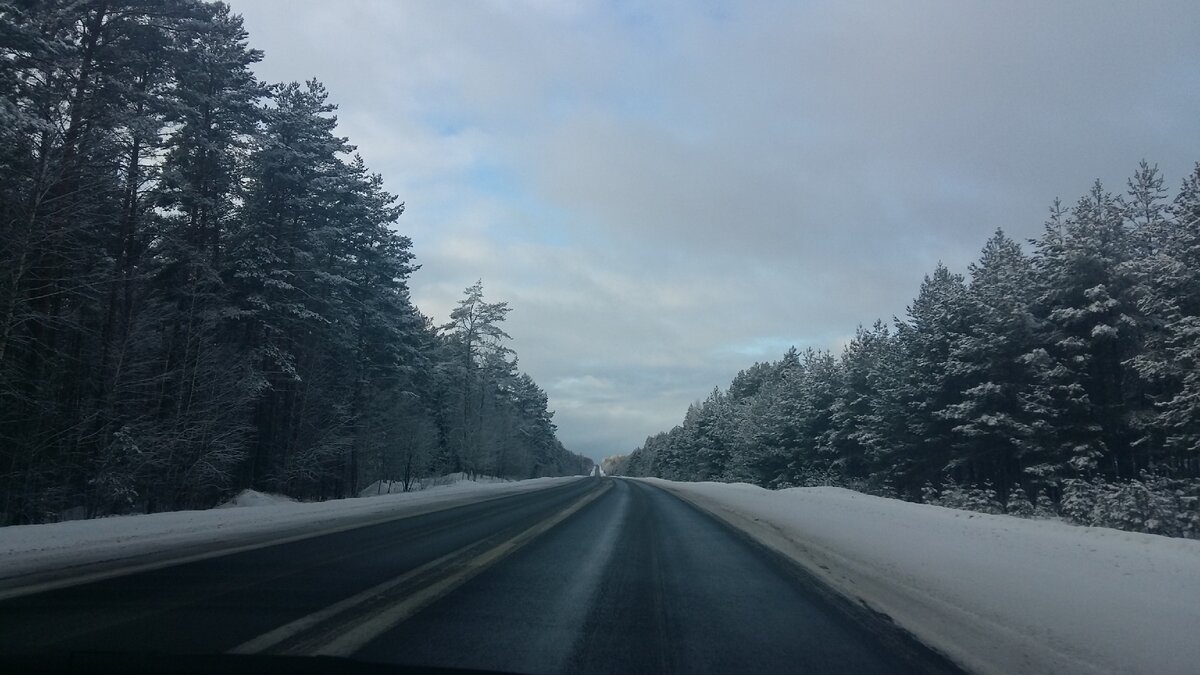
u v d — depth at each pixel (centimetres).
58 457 2348
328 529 1642
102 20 2320
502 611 800
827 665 619
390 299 4438
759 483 6725
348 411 4081
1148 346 2788
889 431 4275
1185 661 605
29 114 1966
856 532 1574
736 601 891
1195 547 1023
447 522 1898
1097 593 827
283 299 3250
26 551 1145
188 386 2755
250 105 2958
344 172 3906
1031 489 3369
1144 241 3122
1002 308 3331
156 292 2812
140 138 2411
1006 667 613
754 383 9962
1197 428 2478
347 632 681
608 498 3381
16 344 2058
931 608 849
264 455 3488
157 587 877
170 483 2605
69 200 2134
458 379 6725
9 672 539
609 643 681
